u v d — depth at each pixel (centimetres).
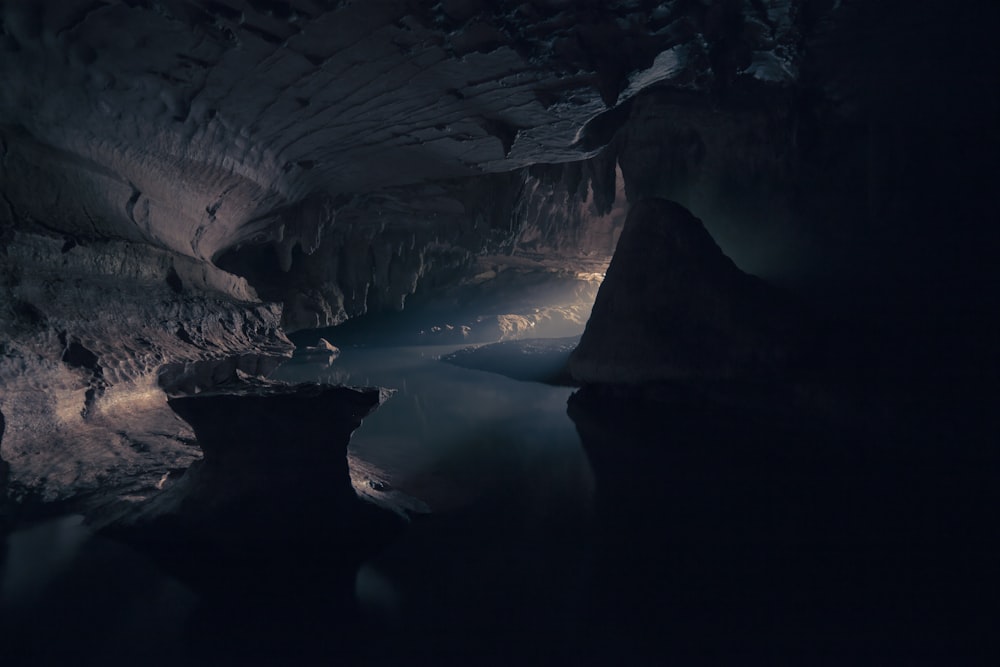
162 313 709
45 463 442
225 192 881
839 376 640
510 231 1328
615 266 873
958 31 719
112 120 619
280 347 921
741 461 551
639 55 671
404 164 1009
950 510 430
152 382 620
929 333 710
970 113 829
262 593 316
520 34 590
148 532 374
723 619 292
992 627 282
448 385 1036
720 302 755
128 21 485
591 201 1656
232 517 366
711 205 1128
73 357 509
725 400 696
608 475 520
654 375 764
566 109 782
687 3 607
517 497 465
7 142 547
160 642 270
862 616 292
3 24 464
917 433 549
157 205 771
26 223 550
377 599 309
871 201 914
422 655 262
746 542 381
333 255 1579
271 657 261
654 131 1135
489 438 654
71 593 313
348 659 259
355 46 575
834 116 942
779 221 1040
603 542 381
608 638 274
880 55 787
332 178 1072
